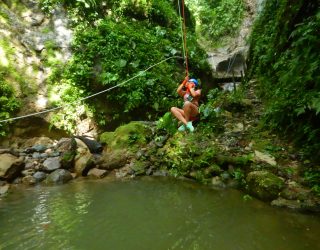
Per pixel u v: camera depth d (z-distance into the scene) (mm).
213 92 10375
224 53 16594
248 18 17359
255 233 4121
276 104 7352
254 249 3766
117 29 9867
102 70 8867
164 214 4742
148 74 9328
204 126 7699
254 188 5316
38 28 8945
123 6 11070
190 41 12039
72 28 9367
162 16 12117
